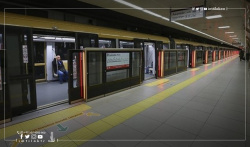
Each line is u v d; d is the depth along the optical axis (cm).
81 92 521
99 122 373
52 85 758
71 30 514
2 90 357
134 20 848
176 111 442
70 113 423
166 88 707
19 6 495
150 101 527
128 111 441
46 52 816
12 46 382
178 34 1445
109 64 591
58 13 616
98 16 698
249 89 689
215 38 2223
